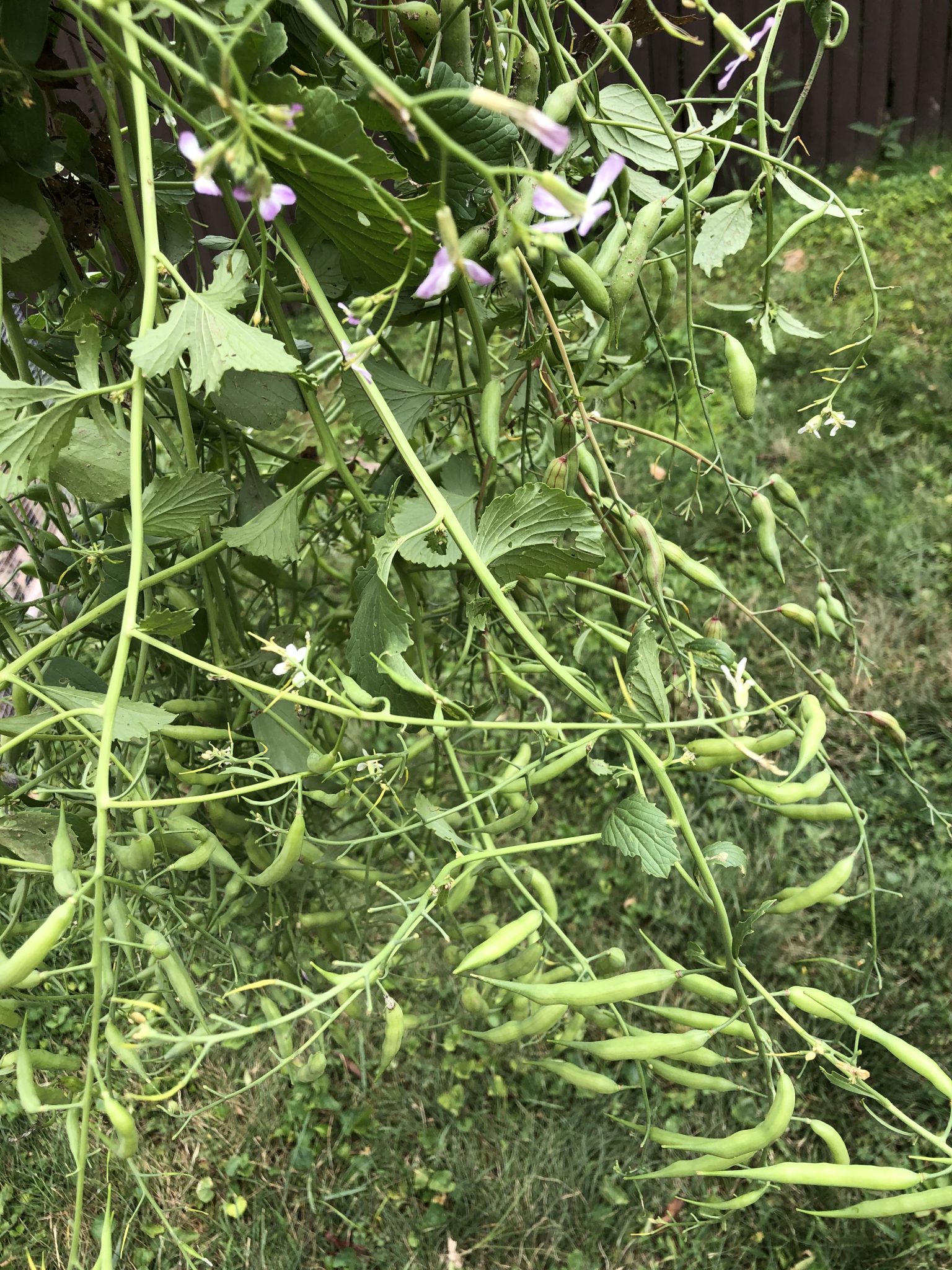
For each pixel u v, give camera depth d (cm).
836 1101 61
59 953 37
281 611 54
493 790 31
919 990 66
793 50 157
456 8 28
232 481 38
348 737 61
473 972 33
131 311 33
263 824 34
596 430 57
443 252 21
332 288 34
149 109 32
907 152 167
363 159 22
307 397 29
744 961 68
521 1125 63
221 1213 60
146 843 27
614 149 33
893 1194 55
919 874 72
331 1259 58
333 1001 43
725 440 106
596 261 30
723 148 34
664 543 35
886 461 104
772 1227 58
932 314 122
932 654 85
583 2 114
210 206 124
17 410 23
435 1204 60
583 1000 29
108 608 26
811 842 74
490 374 31
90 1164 59
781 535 95
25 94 25
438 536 28
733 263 135
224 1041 24
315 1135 63
